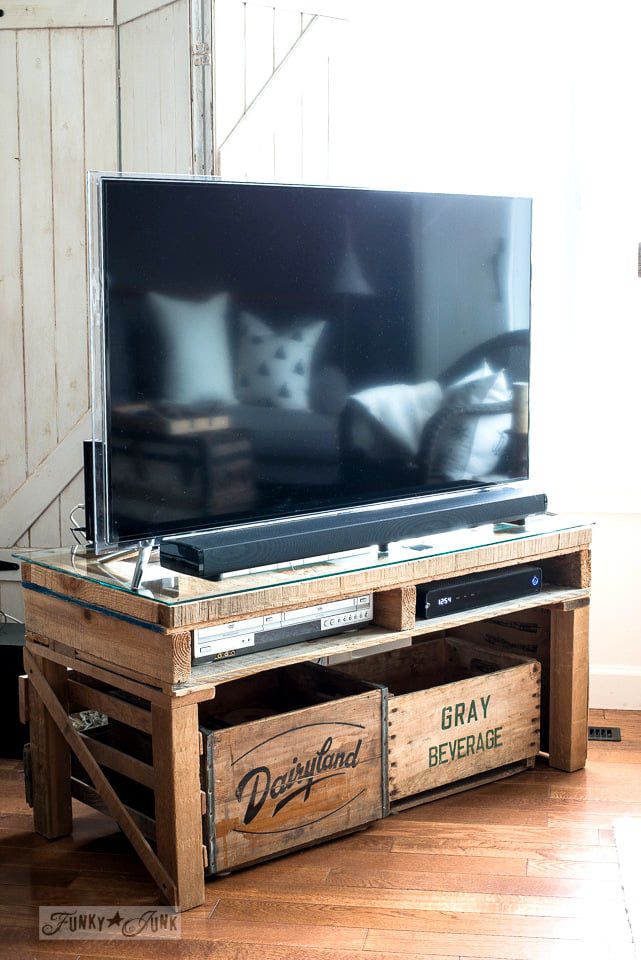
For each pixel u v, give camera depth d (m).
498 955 2.13
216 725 2.73
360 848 2.58
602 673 3.60
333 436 2.71
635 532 3.56
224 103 2.98
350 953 2.14
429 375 2.88
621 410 3.54
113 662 2.38
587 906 2.31
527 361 3.12
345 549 2.59
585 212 3.52
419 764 2.74
